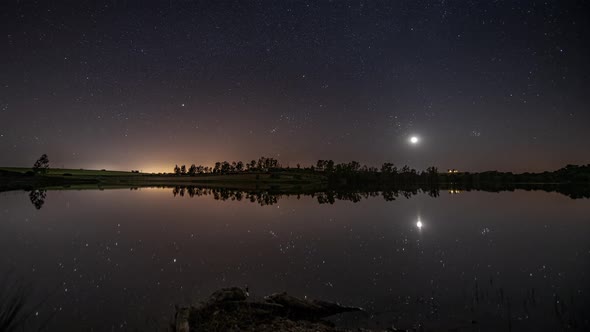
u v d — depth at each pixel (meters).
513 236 22.45
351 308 10.59
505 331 8.98
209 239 22.08
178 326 8.70
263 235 23.50
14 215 34.88
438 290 12.11
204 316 9.72
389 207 44.03
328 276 13.90
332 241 21.19
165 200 57.81
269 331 8.95
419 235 23.05
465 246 19.33
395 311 10.42
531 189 102.31
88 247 19.70
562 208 41.06
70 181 154.38
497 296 11.40
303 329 9.05
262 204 50.00
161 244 20.55
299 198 64.38
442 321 9.66
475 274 13.90
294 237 22.61
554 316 9.76
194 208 43.44
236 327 9.05
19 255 17.77
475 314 10.05
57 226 27.78
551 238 21.70
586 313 9.87
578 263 15.41
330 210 40.50
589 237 21.91
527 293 11.63
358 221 30.36
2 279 13.53
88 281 13.38
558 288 12.07
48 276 14.00
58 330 9.10
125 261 16.45
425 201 53.94
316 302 10.72
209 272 14.59
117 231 25.42
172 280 13.56
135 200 57.16
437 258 16.59
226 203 51.91
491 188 112.56
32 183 132.88
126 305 10.94
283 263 15.92
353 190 103.00
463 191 91.06
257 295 11.86
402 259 16.44
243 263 15.97
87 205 46.84
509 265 15.18
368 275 13.98
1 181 128.25
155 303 11.16
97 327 9.34
